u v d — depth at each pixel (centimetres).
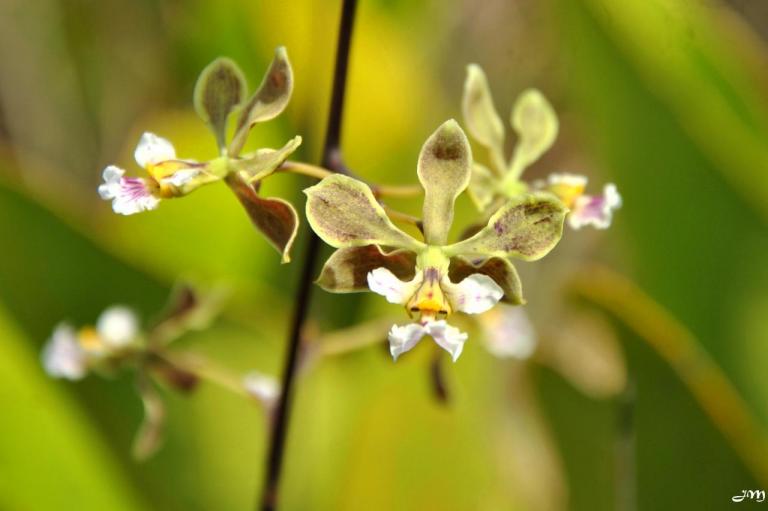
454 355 23
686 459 30
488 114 26
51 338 32
